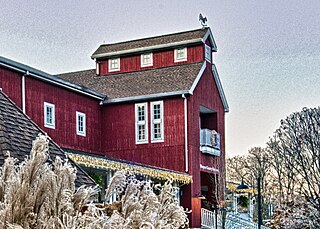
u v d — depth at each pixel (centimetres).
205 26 2962
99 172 2050
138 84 2784
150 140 2638
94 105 2636
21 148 590
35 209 298
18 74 2056
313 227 2141
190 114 2619
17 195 294
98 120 2664
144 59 2947
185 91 2595
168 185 381
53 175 305
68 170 314
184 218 374
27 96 2098
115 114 2692
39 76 2152
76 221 306
